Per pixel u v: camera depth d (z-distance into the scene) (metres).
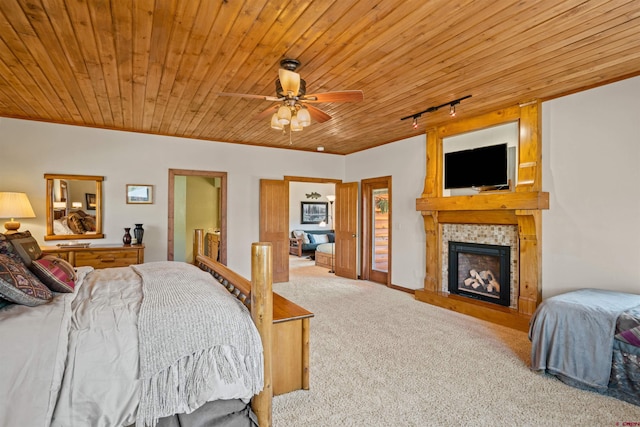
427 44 2.54
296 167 6.72
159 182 5.38
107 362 1.60
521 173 3.87
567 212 3.57
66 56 2.71
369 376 2.68
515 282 4.10
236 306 2.05
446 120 4.65
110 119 4.57
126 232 4.80
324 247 8.71
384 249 6.65
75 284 2.32
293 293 5.52
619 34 2.38
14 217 3.96
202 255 3.96
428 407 2.26
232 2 2.03
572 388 2.54
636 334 2.32
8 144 4.38
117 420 1.57
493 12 2.13
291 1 2.02
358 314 4.36
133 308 1.88
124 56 2.72
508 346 3.30
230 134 5.46
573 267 3.53
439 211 4.96
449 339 3.49
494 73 3.07
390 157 6.02
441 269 5.02
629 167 3.15
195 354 1.75
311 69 2.98
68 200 4.74
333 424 2.07
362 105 3.97
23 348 1.50
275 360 2.38
